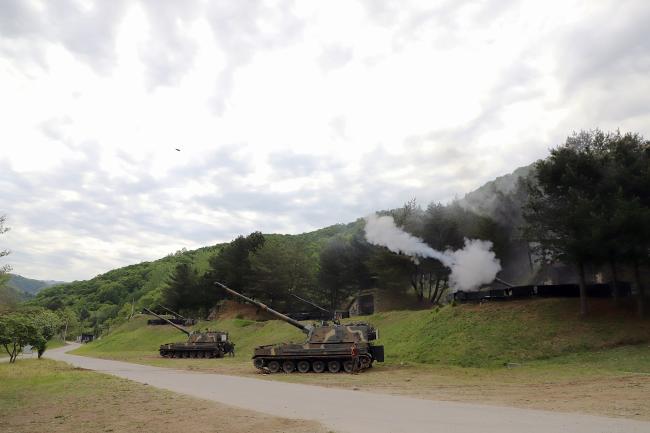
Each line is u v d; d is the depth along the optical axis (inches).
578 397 606.2
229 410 516.4
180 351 1916.8
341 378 952.3
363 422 430.3
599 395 616.7
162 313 3713.1
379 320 1748.3
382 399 609.0
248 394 673.6
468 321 1300.4
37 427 472.4
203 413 502.0
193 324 2979.8
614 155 1242.6
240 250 3026.6
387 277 2015.3
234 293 1323.8
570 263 1245.1
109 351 2790.4
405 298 2190.0
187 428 425.7
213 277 3154.5
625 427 393.7
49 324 1989.4
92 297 6663.4
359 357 1115.9
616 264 1291.8
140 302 4766.2
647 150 1245.7
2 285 1069.1
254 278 2652.6
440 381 859.4
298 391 713.6
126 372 1152.8
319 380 914.7
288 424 425.4
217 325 2603.3
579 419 437.1
